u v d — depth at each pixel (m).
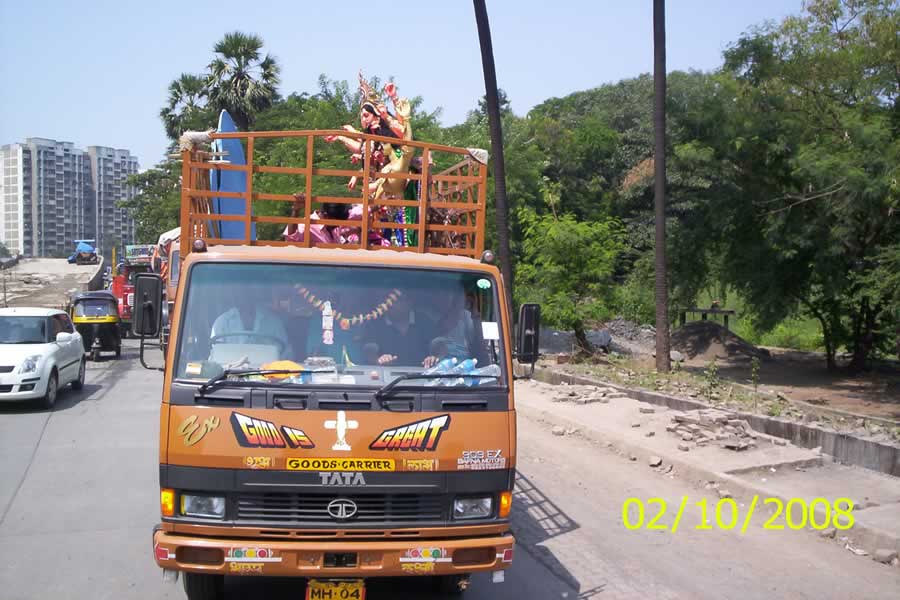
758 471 8.49
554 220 19.50
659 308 16.31
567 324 19.39
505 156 26.94
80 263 73.56
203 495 4.36
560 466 9.34
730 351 23.17
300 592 5.47
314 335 4.77
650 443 9.77
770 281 18.83
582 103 53.06
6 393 12.80
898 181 14.91
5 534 6.67
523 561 6.22
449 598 5.44
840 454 9.02
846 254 17.31
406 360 4.78
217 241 5.35
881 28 16.86
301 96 38.88
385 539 4.41
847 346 20.92
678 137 19.52
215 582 5.03
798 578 5.92
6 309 14.56
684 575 5.95
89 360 23.05
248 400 4.42
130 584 5.59
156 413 13.12
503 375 4.77
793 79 18.06
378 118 6.61
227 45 35.59
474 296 5.00
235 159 7.56
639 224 34.25
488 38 16.22
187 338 4.61
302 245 5.42
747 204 18.30
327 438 4.38
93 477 8.64
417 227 5.64
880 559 6.30
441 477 4.48
